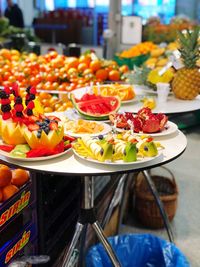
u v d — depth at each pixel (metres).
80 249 1.81
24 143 1.42
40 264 1.76
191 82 2.36
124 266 2.01
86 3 6.74
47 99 2.43
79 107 1.85
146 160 1.33
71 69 2.90
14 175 1.59
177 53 2.49
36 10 7.46
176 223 2.59
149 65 3.21
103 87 2.21
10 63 3.16
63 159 1.37
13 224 1.57
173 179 2.69
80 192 2.08
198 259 2.21
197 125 3.91
